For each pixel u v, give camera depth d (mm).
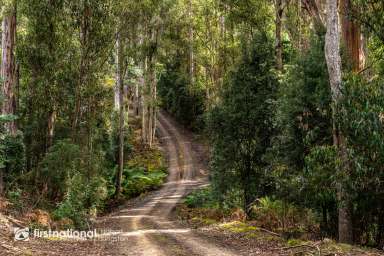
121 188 38875
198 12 47031
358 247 11641
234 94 21016
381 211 12805
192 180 44219
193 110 62250
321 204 14438
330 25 13086
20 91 29719
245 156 20969
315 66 15070
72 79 25344
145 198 36469
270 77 20609
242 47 21359
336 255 10500
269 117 20156
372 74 17844
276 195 17594
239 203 22078
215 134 21734
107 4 24438
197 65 63375
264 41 21359
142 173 44375
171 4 40438
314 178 12906
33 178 21719
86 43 24328
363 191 12227
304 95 15125
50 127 26141
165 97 71250
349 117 11883
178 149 54969
